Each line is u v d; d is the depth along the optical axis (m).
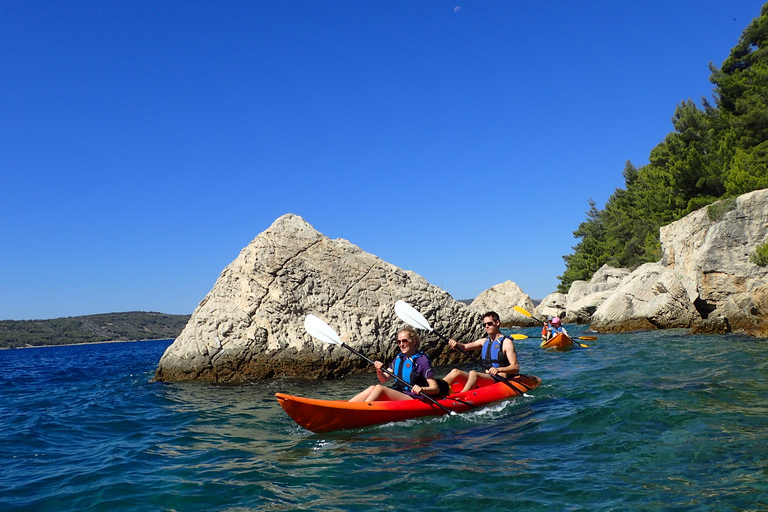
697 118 30.02
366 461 4.48
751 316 14.66
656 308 20.17
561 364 11.10
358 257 12.38
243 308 11.06
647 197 34.38
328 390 9.04
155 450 5.21
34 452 5.33
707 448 4.24
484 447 4.75
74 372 16.09
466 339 12.71
